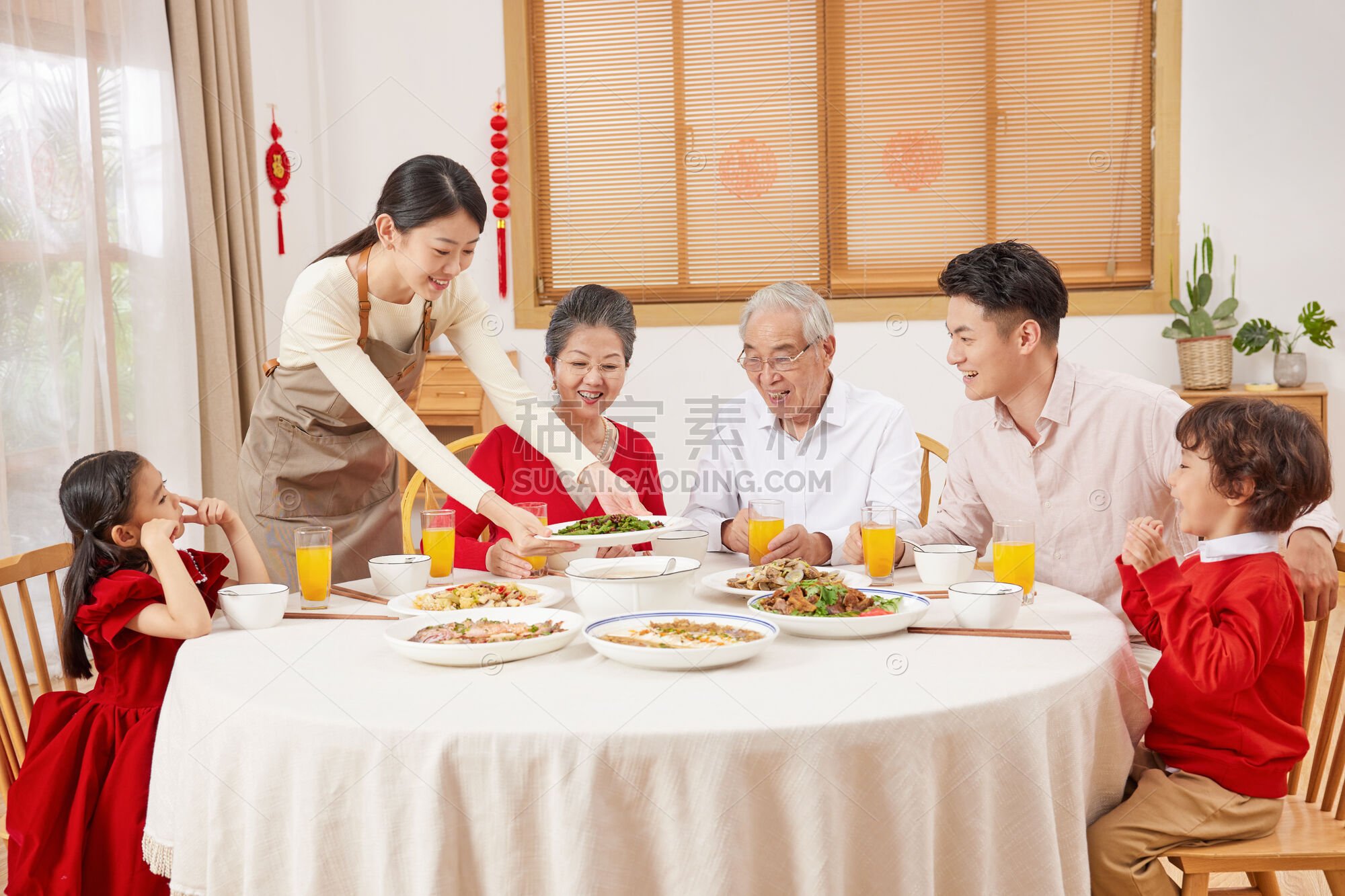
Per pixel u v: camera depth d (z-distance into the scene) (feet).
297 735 3.38
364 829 3.33
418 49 14.97
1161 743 4.49
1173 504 5.84
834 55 14.51
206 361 11.95
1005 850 3.51
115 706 4.90
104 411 10.59
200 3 11.98
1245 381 14.05
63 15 10.12
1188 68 13.88
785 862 3.26
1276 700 4.41
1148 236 14.26
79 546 5.02
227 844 3.58
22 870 4.58
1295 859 4.07
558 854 3.21
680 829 3.19
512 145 14.92
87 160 10.33
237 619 4.61
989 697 3.46
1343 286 13.75
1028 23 14.17
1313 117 13.67
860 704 3.40
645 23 14.74
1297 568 4.70
